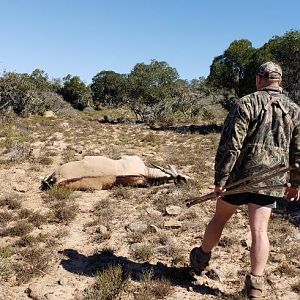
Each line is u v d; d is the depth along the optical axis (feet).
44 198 25.04
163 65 111.55
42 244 17.69
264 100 11.71
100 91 187.01
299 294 13.37
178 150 51.75
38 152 43.65
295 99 79.00
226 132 11.71
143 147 56.34
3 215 20.81
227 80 87.97
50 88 176.04
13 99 100.48
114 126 91.15
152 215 21.75
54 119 101.60
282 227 19.43
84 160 27.66
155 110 104.68
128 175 27.43
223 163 11.67
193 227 19.81
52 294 13.25
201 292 13.35
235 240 17.72
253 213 11.86
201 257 13.89
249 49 85.97
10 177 31.19
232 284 13.93
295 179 12.03
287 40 77.00
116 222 20.74
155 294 13.14
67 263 15.72
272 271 14.85
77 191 26.99
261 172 11.38
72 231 19.51
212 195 12.35
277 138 11.69
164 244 17.61
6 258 15.67
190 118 111.65
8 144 51.60
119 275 13.82
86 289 13.50
